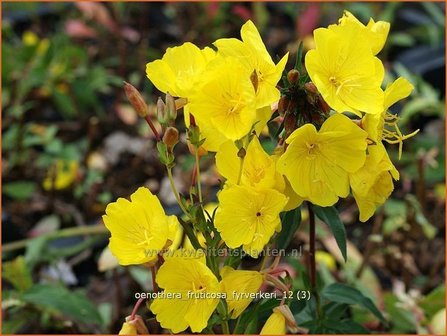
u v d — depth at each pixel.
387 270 0.77
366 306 0.51
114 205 0.40
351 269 0.70
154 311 0.40
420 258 0.79
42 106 1.04
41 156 0.94
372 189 0.42
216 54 0.41
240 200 0.39
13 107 0.96
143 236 0.40
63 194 0.90
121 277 0.76
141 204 0.40
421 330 0.62
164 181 0.88
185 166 0.86
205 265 0.39
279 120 0.43
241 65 0.38
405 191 0.85
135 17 1.23
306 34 1.04
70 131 1.00
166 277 0.40
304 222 0.73
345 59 0.39
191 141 0.40
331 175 0.40
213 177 0.83
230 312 0.42
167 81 0.40
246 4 1.21
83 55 1.04
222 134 0.39
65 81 1.01
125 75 1.09
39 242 0.74
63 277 0.77
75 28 1.07
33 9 1.19
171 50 0.41
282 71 0.39
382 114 0.40
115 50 1.15
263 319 0.48
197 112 0.38
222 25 1.18
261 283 0.42
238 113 0.38
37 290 0.63
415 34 1.14
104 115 1.03
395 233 0.78
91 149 0.96
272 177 0.39
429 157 0.83
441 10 1.17
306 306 0.53
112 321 0.69
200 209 0.41
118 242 0.40
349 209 0.83
